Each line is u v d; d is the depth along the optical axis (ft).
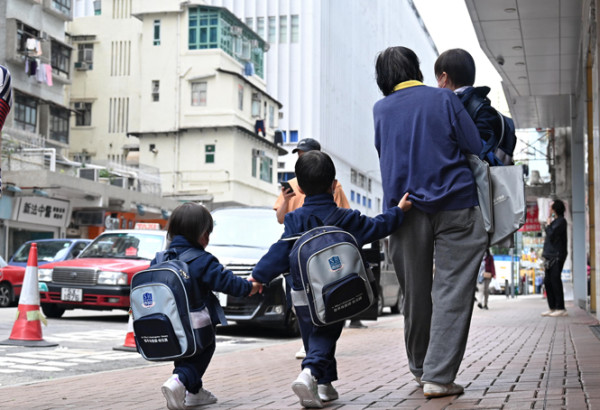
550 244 51.16
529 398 13.88
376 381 18.51
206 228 15.05
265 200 162.91
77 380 20.68
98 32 162.81
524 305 81.00
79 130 161.68
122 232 49.06
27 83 117.29
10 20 112.57
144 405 15.85
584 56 47.09
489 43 56.13
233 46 154.71
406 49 15.65
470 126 14.71
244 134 152.35
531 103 77.56
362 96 254.68
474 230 14.51
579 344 27.14
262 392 17.42
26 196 100.53
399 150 15.01
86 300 43.93
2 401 16.72
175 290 14.06
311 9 206.80
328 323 13.61
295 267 13.98
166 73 151.12
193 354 14.25
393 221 14.42
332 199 14.82
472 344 28.68
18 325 30.81
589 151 48.70
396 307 64.44
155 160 150.30
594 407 12.28
